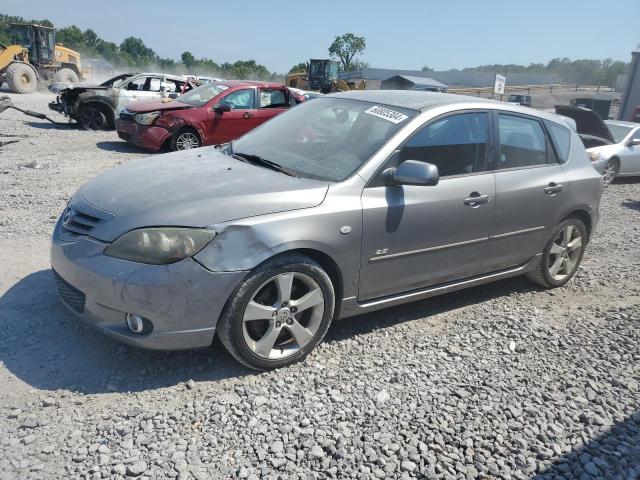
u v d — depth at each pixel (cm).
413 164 366
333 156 394
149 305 307
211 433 287
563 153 504
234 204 330
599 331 445
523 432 312
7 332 368
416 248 396
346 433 296
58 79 2706
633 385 367
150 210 324
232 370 347
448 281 435
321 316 360
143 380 330
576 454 298
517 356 395
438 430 306
